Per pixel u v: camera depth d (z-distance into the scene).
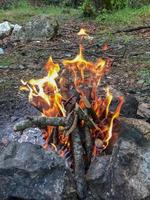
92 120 1.17
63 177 1.01
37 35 2.95
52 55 2.47
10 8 5.17
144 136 1.09
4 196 1.03
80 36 3.00
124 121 1.18
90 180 1.05
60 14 4.24
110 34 2.94
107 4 3.80
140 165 1.02
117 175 1.02
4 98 1.72
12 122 1.49
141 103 1.60
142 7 3.88
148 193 1.00
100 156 1.11
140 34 2.95
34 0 5.53
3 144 1.34
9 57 2.48
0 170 1.03
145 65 2.20
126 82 1.95
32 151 1.05
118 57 2.38
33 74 2.09
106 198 1.03
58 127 1.18
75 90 1.29
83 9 3.75
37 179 1.02
